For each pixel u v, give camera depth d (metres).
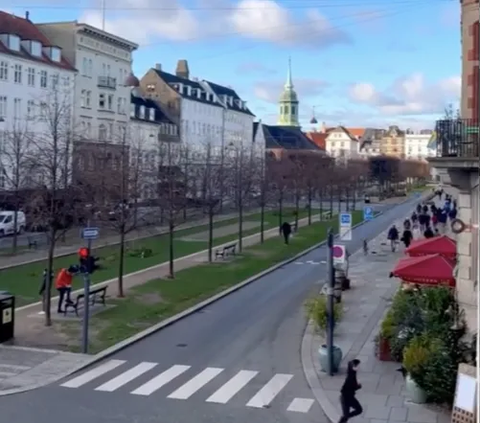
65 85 63.47
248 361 21.00
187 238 55.62
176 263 41.94
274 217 77.38
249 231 62.50
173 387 18.34
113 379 18.98
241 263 42.44
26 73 62.91
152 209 67.44
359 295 31.36
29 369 19.58
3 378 18.75
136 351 22.05
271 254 47.03
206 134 108.81
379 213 86.44
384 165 135.88
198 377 19.28
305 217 79.00
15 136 62.78
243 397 17.55
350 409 15.64
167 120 96.69
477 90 18.38
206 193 73.38
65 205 31.45
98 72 75.00
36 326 24.55
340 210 83.50
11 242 48.22
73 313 26.81
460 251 19.52
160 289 32.75
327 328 19.81
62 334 23.55
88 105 73.38
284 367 20.34
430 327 18.73
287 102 198.50
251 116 129.50
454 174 18.45
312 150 152.00
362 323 25.53
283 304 30.23
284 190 78.44
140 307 28.44
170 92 100.62
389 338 20.30
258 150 112.62
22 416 15.93
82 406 16.70
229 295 32.50
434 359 16.62
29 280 34.16
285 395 17.70
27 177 55.31
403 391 17.62
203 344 23.08
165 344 23.03
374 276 37.25
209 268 40.06
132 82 76.56
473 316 18.98
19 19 66.00
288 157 116.94
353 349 21.84
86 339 21.31
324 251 50.66
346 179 101.19
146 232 56.78
